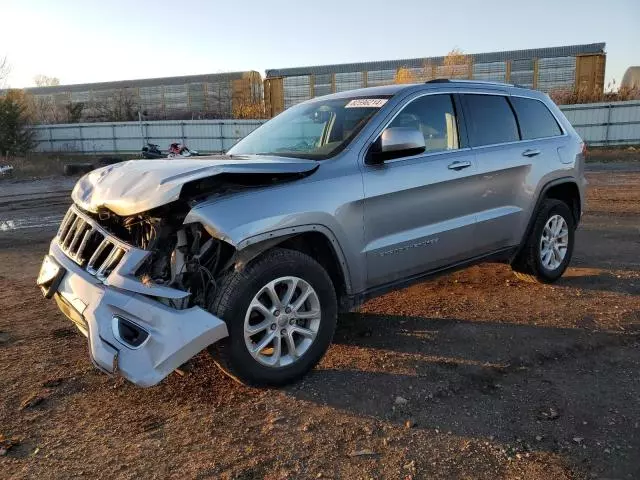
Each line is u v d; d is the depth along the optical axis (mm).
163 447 2916
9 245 7977
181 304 3104
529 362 3861
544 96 5613
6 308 5062
